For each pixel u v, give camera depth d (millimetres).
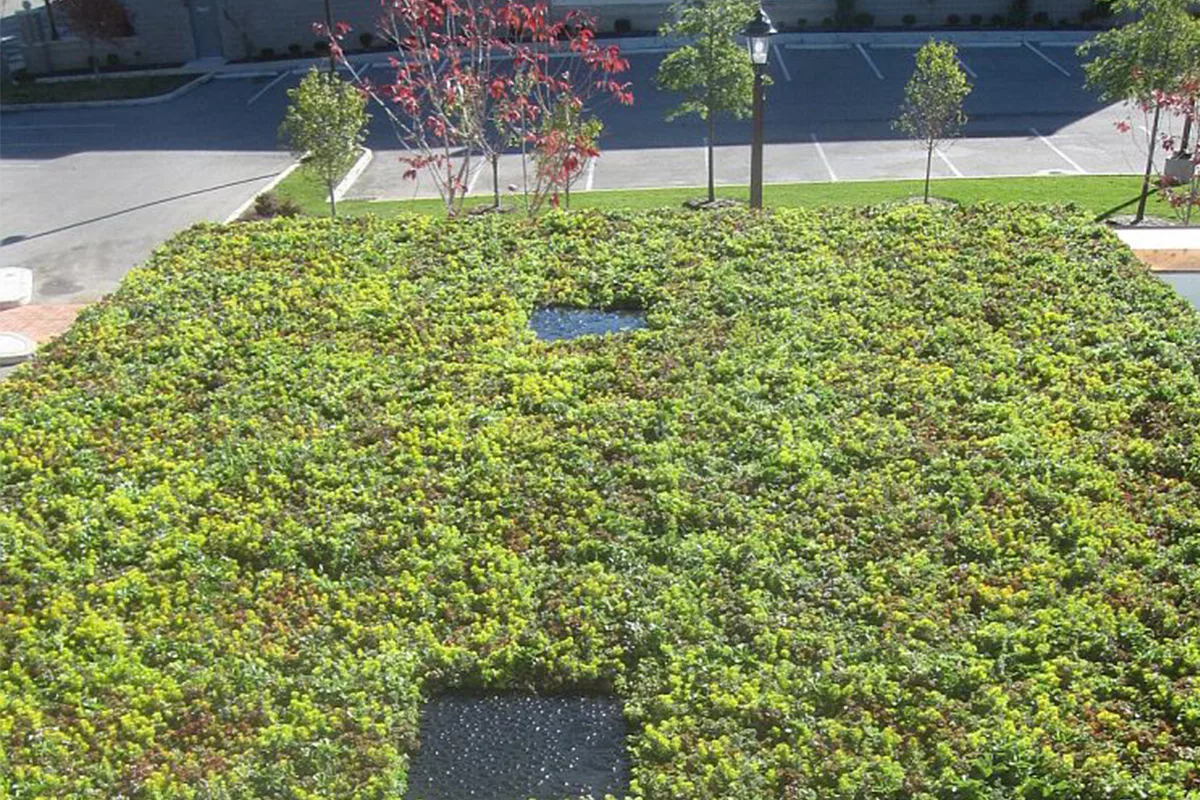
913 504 8641
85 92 33000
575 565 8336
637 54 34406
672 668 7375
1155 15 19703
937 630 7496
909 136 27250
